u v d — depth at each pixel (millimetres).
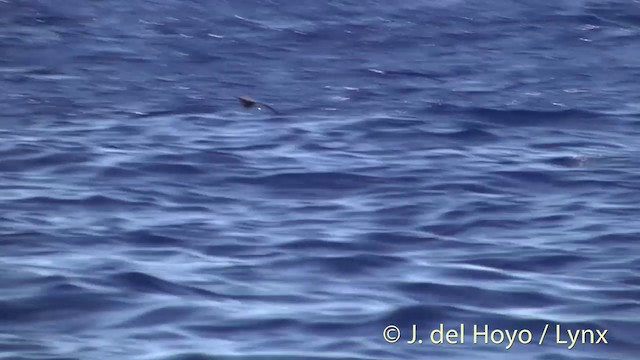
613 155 56938
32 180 50719
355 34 95562
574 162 55250
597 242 42219
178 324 33062
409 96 72750
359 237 42562
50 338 32031
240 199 48375
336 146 58281
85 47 88562
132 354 30844
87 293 35344
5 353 30906
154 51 87688
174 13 102125
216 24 98375
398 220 45125
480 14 104250
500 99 71875
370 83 77125
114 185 50000
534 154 57031
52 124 63031
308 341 31797
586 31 98625
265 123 63688
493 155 56656
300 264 39250
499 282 37219
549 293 36188
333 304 34844
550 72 82375
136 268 38125
